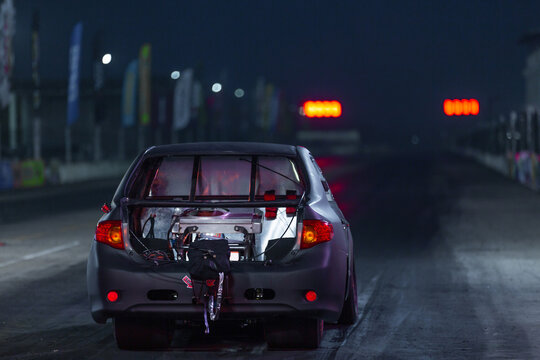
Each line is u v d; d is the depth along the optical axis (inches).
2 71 2647.6
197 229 534.3
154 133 5354.3
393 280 878.4
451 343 572.7
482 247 1192.8
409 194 2513.5
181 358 530.3
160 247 555.8
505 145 4141.2
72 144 5329.7
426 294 783.7
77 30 3115.2
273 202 522.3
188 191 614.5
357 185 3048.7
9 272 956.0
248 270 498.6
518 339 585.0
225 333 603.5
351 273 614.5
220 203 521.3
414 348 556.7
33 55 3174.2
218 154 579.5
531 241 1270.9
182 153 581.3
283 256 539.8
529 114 2972.4
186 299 498.9
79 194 2564.0
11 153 4375.0
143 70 3722.9
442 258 1068.5
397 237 1336.1
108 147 5310.0
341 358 528.4
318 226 513.7
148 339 548.1
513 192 2605.8
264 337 588.4
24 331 623.8
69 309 718.5
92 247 526.6
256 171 611.5
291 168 612.7
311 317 511.2
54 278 908.0
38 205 2106.3
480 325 636.1
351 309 625.9
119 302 506.0
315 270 503.5
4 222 1635.1
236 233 566.6
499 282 861.8
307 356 533.6
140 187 585.0
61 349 559.5
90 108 5398.6
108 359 529.0
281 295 498.9
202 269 490.3
